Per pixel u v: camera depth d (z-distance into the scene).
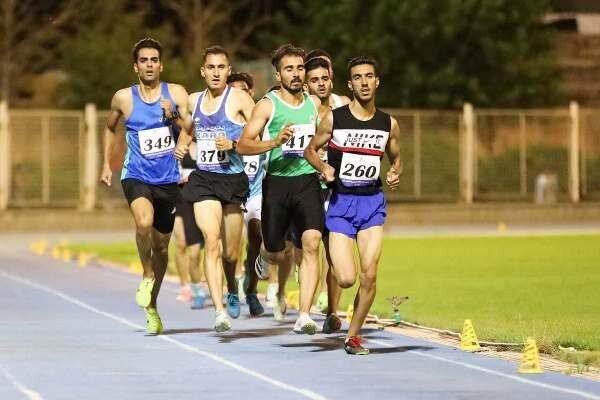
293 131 28.02
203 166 30.31
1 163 81.50
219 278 29.88
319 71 32.22
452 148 86.06
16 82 110.81
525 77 102.44
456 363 26.16
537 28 104.69
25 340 30.17
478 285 45.50
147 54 30.50
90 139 82.50
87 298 41.19
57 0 111.06
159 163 30.84
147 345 29.23
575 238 72.56
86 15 107.31
